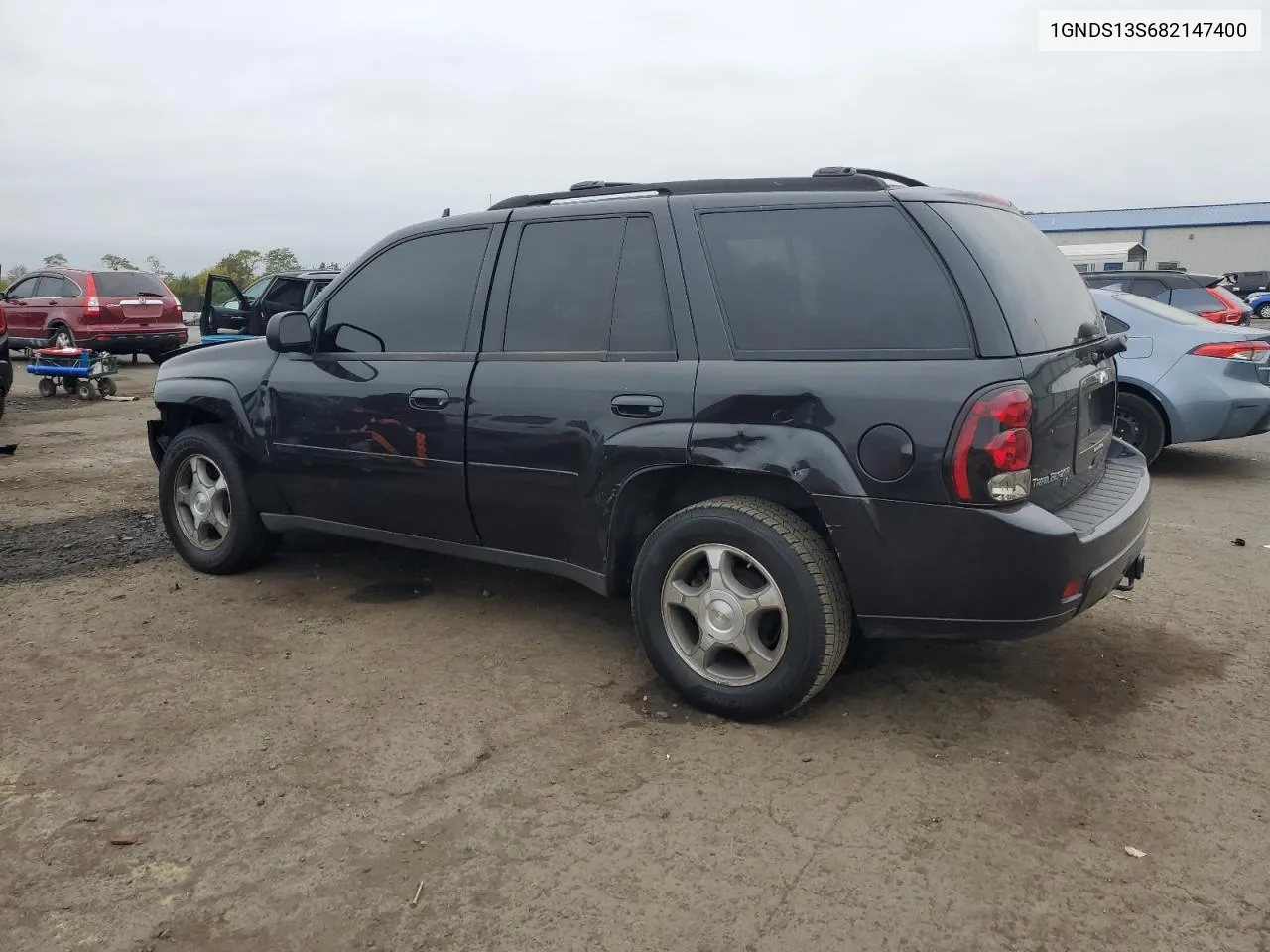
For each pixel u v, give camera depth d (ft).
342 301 15.16
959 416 10.00
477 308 13.62
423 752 10.87
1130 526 11.50
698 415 11.36
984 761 10.63
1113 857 8.91
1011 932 7.93
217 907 8.30
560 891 8.49
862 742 11.06
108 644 13.99
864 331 10.72
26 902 8.38
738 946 7.79
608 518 12.28
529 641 14.12
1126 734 11.23
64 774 10.41
